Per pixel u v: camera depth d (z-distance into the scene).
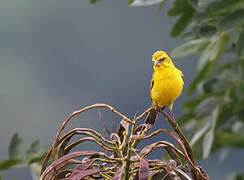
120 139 4.62
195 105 7.95
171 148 4.16
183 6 7.20
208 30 6.67
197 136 7.29
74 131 4.35
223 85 7.89
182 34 7.38
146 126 4.28
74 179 4.02
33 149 6.27
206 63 7.37
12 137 6.47
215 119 7.44
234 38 6.66
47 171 4.14
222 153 8.56
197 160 7.76
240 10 6.09
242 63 7.95
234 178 8.16
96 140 4.31
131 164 4.26
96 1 7.18
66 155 4.18
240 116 8.14
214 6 6.30
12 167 6.18
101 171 4.10
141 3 6.95
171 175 4.03
